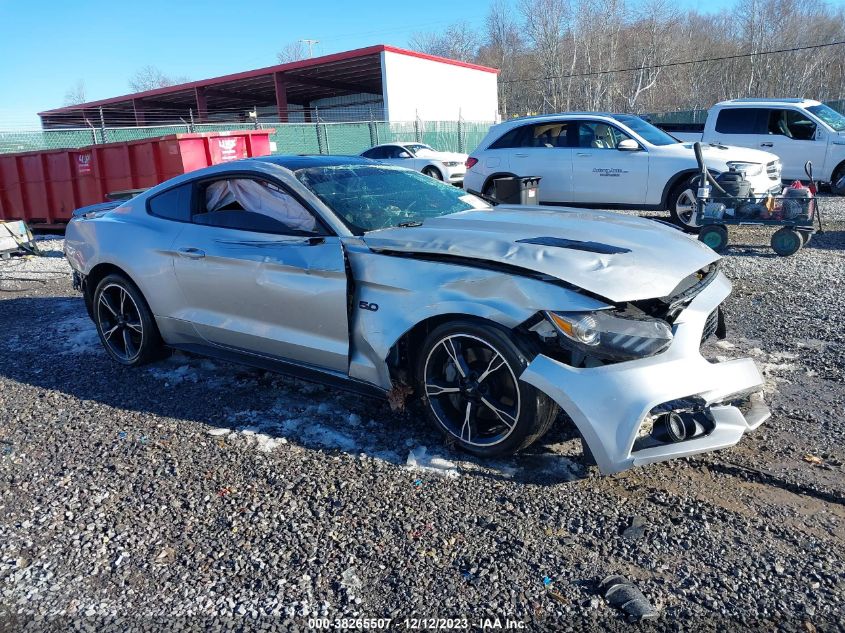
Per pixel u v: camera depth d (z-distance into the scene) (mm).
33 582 2496
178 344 4520
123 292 4688
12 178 12758
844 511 2727
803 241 7801
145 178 11164
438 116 30766
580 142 10133
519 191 9258
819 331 4875
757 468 3057
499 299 2969
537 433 3025
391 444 3436
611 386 2764
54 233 13258
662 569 2424
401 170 4516
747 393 3104
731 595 2279
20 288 7867
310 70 29734
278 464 3273
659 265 3055
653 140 9789
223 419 3820
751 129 13406
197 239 4145
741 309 5562
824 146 12734
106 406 4105
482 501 2887
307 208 3713
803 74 51219
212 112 43125
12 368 4918
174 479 3182
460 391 3199
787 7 50969
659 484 2963
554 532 2656
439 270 3172
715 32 58594
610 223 3666
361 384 3574
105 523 2855
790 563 2428
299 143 22031
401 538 2658
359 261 3445
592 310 2801
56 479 3244
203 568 2537
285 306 3711
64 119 39281
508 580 2398
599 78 51219
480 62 64125
